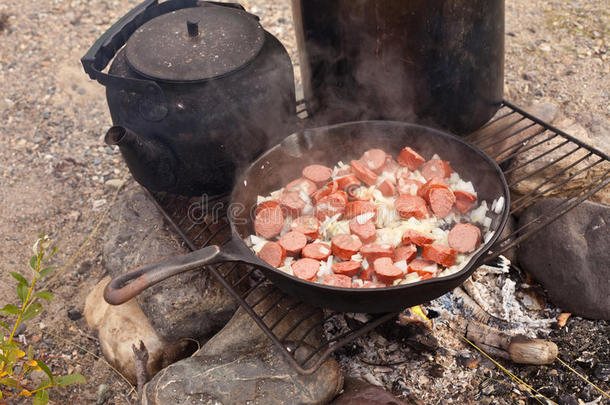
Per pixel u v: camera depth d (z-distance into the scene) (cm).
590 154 94
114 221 102
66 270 105
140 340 91
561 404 86
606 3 138
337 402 83
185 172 92
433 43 91
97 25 145
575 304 92
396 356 91
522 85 122
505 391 88
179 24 92
